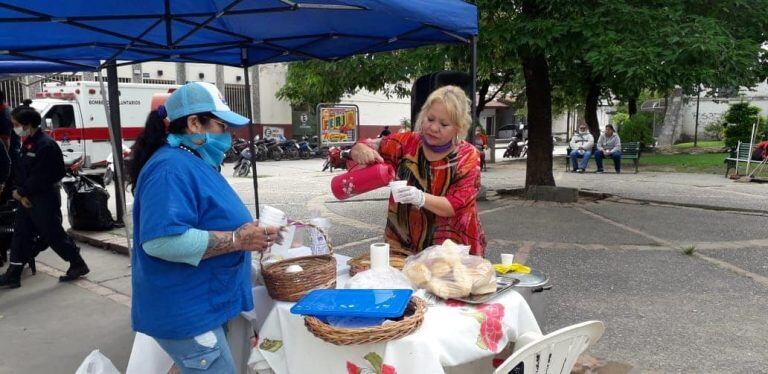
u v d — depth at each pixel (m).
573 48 7.94
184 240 1.96
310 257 2.65
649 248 6.68
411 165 2.96
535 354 1.98
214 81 24.06
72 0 3.31
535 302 2.75
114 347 4.06
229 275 2.20
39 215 5.32
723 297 4.97
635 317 4.52
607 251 6.54
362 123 29.39
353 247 6.89
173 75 22.75
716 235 7.35
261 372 2.38
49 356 3.89
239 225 2.19
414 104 4.15
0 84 18.17
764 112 30.12
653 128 28.72
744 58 7.35
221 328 2.24
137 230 2.13
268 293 2.44
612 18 7.57
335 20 4.21
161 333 2.11
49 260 6.50
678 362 3.72
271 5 3.58
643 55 6.94
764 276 5.58
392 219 3.10
